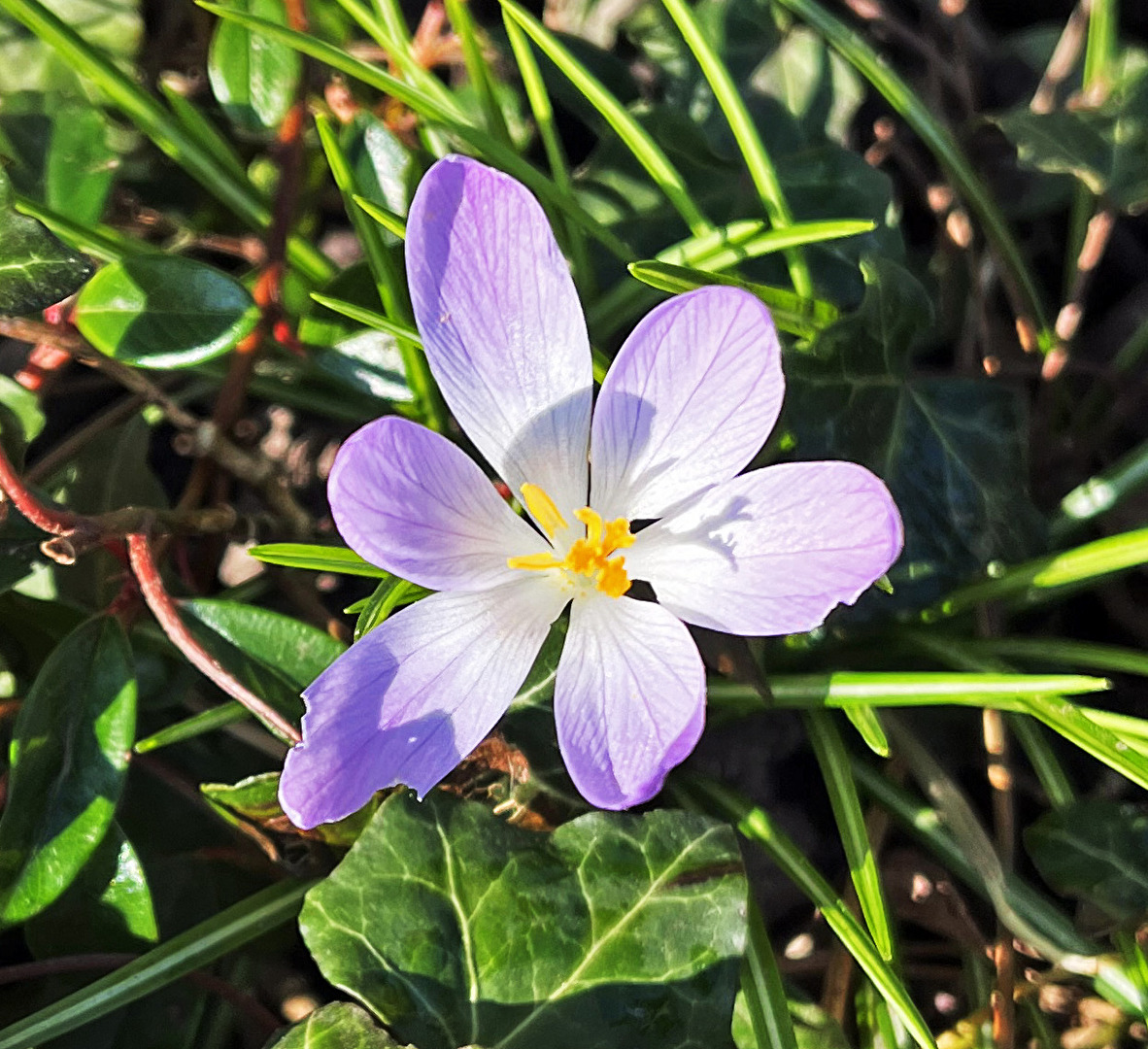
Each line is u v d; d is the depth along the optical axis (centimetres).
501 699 12
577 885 14
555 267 12
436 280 12
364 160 18
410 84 18
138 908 14
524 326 13
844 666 17
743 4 22
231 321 15
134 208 20
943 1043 16
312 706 11
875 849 17
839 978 16
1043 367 20
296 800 11
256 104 18
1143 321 20
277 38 16
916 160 22
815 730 15
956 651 16
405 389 17
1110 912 15
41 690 14
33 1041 13
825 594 12
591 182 20
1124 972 14
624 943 14
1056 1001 16
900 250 19
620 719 12
